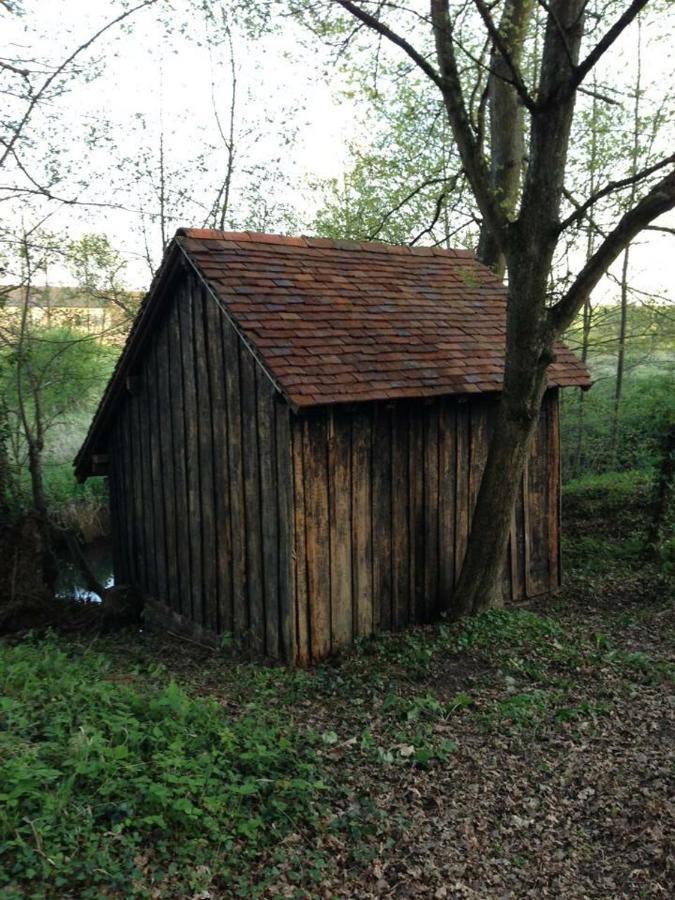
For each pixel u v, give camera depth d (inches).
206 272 354.6
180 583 426.9
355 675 323.3
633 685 307.0
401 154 650.2
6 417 538.0
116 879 159.2
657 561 498.9
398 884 187.8
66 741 201.8
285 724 262.4
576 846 206.7
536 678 315.9
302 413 317.4
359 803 216.8
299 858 188.9
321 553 347.6
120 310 748.6
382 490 369.7
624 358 861.2
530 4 327.9
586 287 338.0
